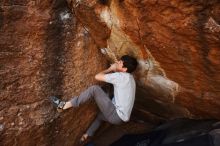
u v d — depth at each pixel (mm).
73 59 4039
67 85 4043
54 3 3756
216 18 2969
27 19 3670
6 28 3598
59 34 3885
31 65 3787
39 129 3900
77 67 4086
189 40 3318
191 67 3670
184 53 3516
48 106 3943
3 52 3619
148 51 3824
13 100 3711
